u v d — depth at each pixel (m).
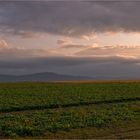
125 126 31.27
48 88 80.75
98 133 27.84
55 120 33.62
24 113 40.09
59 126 30.23
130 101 54.75
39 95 61.53
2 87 83.88
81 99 53.81
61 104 47.94
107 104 50.28
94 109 42.97
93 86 88.88
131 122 33.50
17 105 45.84
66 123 32.03
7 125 30.44
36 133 27.86
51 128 29.50
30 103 48.34
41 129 28.86
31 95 61.59
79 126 30.88
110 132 28.25
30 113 39.56
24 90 73.50
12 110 43.34
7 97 57.47
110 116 36.56
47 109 44.72
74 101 51.12
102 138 25.38
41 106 45.84
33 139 25.33
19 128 28.97
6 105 45.69
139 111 41.75
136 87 83.81
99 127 30.78
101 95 61.12
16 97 57.50
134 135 26.56
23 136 27.22
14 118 34.75
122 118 35.41
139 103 50.88
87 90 73.88
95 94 63.25
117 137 25.72
